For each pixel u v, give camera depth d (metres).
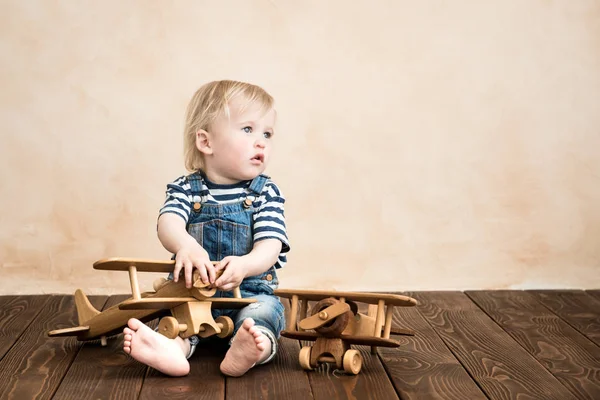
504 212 3.08
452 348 2.10
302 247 3.03
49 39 2.93
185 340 1.89
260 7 2.99
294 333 1.89
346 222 3.04
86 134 2.95
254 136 2.11
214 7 2.98
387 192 3.05
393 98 3.04
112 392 1.69
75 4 2.94
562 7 3.08
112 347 2.07
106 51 2.95
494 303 2.72
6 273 2.92
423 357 2.00
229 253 2.09
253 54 3.00
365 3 3.02
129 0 2.95
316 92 3.02
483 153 3.07
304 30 3.01
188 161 2.19
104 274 2.95
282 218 2.12
